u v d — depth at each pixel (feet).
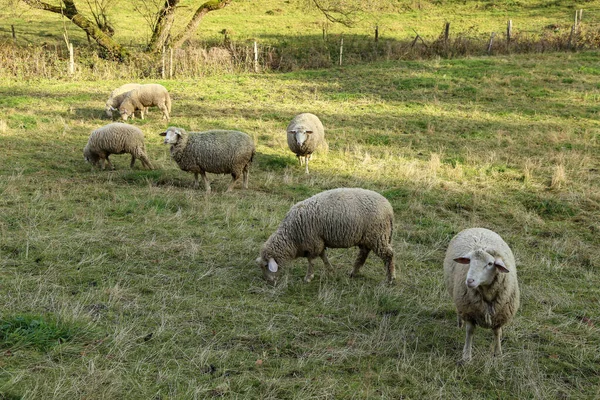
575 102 65.26
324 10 99.45
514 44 90.33
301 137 42.42
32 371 17.70
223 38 104.17
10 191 35.53
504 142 53.31
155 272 25.91
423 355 20.47
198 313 22.33
